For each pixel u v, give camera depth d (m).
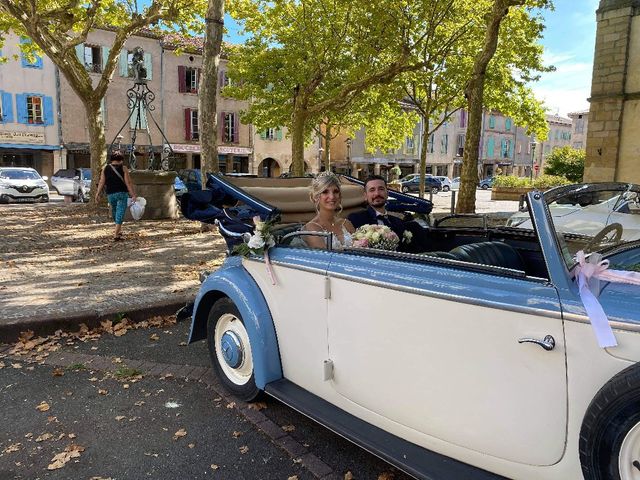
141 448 3.18
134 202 10.16
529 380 2.10
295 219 4.05
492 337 2.19
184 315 4.35
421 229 4.20
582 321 1.93
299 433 3.37
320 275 2.98
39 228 11.96
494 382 2.20
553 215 2.34
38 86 32.97
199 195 3.96
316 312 3.04
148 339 5.11
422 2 13.48
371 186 4.01
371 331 2.70
